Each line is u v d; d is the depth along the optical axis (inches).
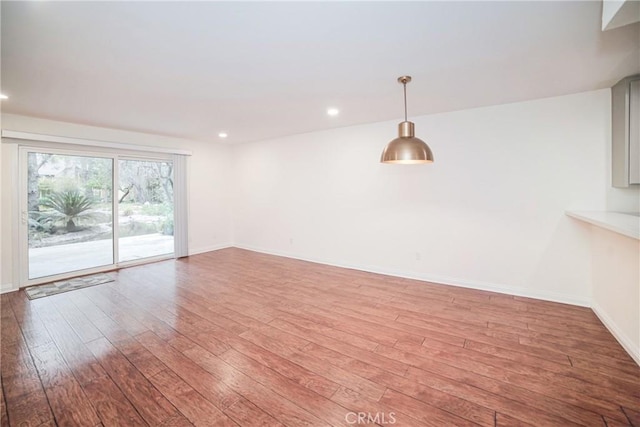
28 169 154.3
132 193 198.5
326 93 117.3
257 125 175.2
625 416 62.9
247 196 246.4
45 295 140.6
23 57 84.7
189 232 227.1
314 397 70.7
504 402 67.9
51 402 69.8
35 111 139.9
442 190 150.9
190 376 79.2
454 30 72.1
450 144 146.7
